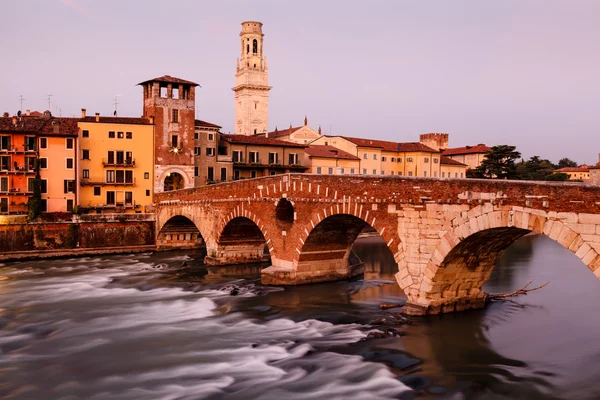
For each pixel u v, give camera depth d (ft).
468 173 361.30
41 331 116.37
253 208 174.60
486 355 97.60
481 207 101.60
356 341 106.22
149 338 111.04
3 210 239.30
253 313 129.80
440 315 117.29
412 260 116.67
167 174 280.31
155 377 89.97
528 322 115.24
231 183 187.93
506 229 102.22
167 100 281.13
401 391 84.12
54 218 235.20
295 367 93.81
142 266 203.31
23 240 220.02
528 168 407.23
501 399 81.30
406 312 118.01
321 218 142.61
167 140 280.72
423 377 88.94
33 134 244.42
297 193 152.05
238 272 189.47
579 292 143.02
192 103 287.28
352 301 138.21
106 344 107.34
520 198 95.09
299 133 387.75
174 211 233.35
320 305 135.23
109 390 85.05
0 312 132.67
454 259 112.06
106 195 268.00
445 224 108.99
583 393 82.48
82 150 264.52
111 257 228.22
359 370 92.07
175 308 136.46
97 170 266.98
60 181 249.75
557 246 252.42
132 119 281.95
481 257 116.26
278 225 162.20
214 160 302.04
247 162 312.91
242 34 494.18
